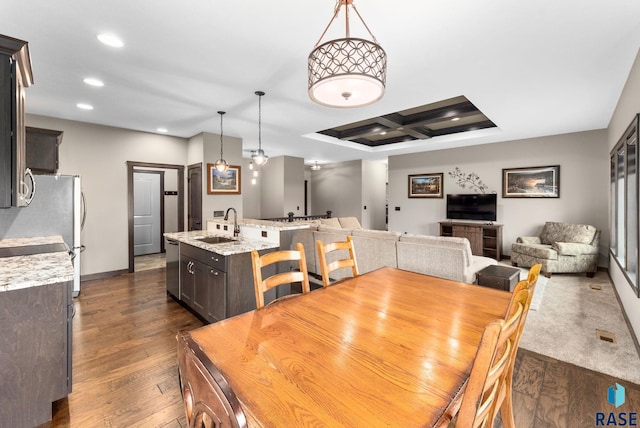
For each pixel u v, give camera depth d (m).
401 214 7.83
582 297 3.74
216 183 5.40
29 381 1.62
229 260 2.65
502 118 4.48
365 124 5.89
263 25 2.13
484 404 0.87
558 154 5.51
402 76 2.98
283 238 3.10
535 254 4.92
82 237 4.55
